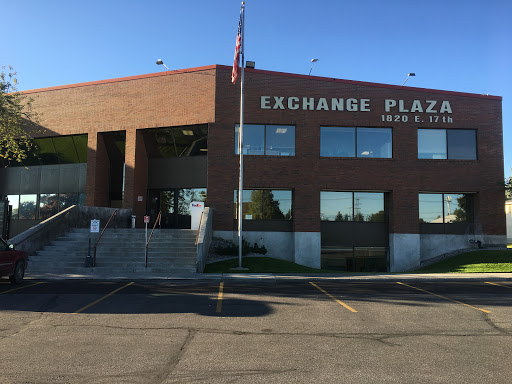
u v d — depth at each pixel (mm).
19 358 5336
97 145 23844
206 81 22234
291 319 7828
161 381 4535
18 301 9547
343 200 22781
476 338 6543
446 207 23109
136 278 13781
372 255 22656
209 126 21859
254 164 21844
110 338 6371
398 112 22703
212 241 20781
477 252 21172
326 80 22562
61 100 24781
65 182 25469
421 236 22781
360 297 10562
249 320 7711
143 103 23188
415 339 6457
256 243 21500
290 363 5211
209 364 5141
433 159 22609
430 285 13188
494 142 23094
